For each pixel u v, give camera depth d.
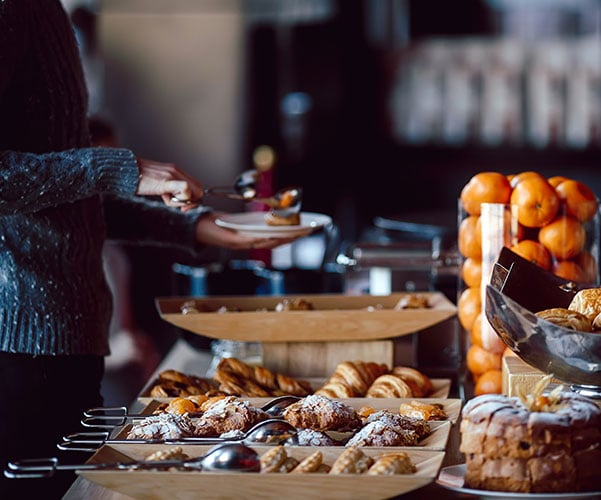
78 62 2.16
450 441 1.81
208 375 2.53
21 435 2.07
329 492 1.42
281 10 3.99
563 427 1.44
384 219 3.91
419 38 6.19
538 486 1.45
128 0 4.09
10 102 2.04
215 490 1.44
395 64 6.20
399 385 2.07
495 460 1.46
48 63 2.06
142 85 5.34
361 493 1.41
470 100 6.21
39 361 2.07
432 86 6.22
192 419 1.75
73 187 1.96
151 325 4.27
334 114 6.11
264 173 5.45
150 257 4.25
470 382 2.18
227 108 5.41
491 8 6.13
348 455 1.47
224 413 1.69
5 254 2.06
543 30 6.11
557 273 2.09
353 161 6.25
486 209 2.10
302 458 1.54
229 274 2.88
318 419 1.68
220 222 2.44
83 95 2.15
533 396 1.50
